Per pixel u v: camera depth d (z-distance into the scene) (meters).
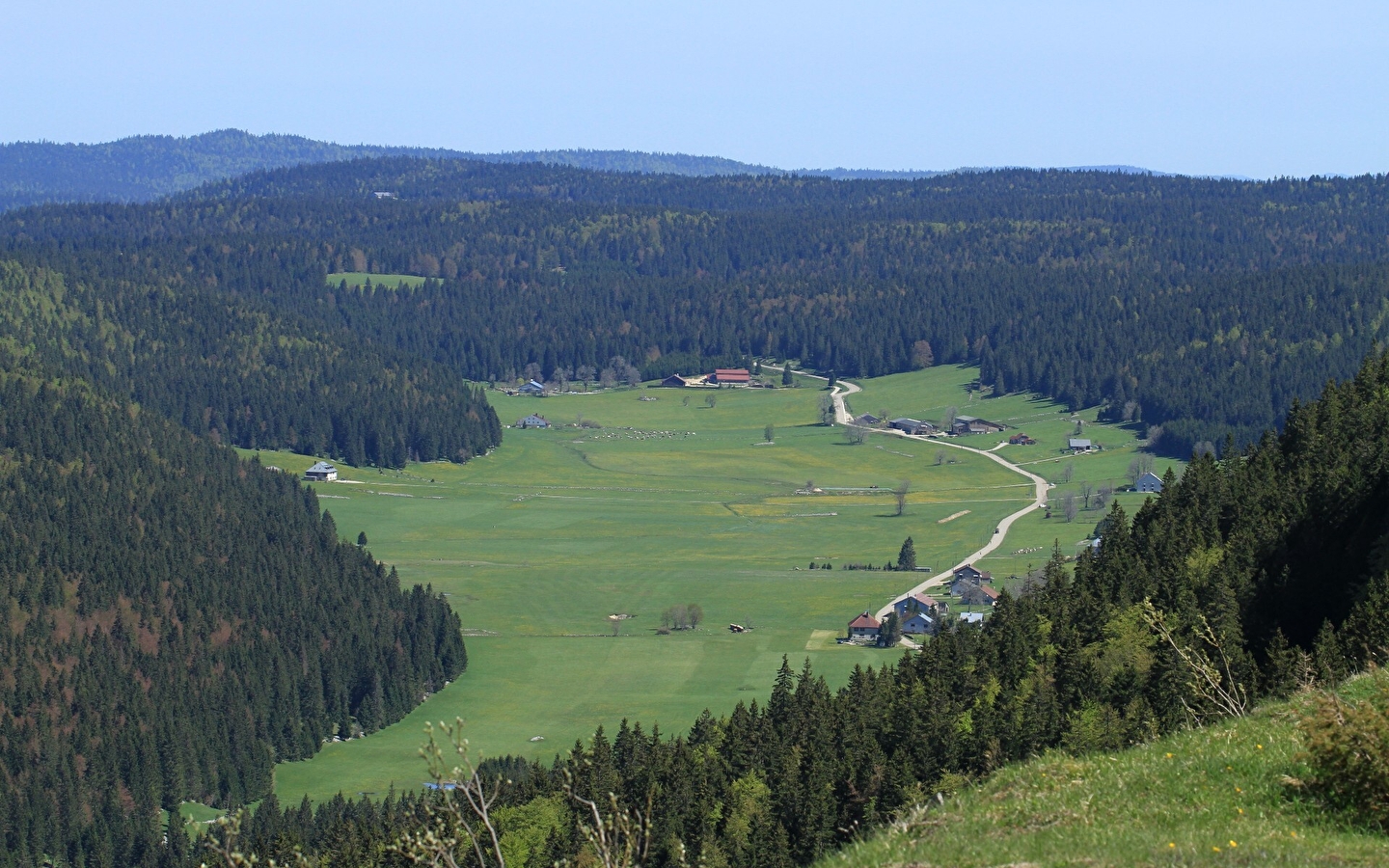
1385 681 35.75
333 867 91.25
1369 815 30.02
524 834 82.81
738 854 82.56
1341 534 93.25
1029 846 29.39
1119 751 39.00
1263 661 82.50
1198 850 28.39
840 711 100.88
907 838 32.47
